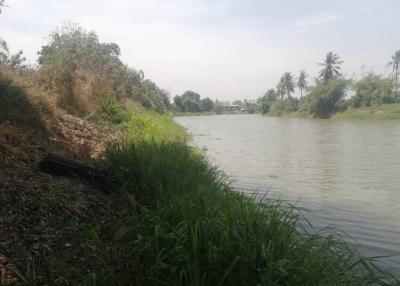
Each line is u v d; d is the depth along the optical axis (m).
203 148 21.94
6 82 10.26
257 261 4.14
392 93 85.50
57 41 25.44
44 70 15.73
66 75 16.22
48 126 10.27
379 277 4.79
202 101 161.88
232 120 82.50
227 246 4.28
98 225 5.70
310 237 5.46
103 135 12.95
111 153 8.15
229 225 4.80
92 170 7.34
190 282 4.02
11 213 5.25
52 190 6.20
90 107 16.45
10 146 7.49
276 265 4.05
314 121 70.31
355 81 88.69
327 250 5.19
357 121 65.25
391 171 15.11
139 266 4.48
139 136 15.45
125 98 26.97
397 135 32.75
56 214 5.59
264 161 17.89
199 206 5.71
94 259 4.68
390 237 7.61
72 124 12.47
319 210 9.54
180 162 9.45
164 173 7.75
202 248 4.39
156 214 5.70
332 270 4.45
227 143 26.84
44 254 4.40
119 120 17.23
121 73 29.94
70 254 4.64
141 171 7.59
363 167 16.20
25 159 7.33
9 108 9.35
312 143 26.86
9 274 4.03
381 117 69.69
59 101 14.30
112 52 42.16
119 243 5.22
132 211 6.32
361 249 7.00
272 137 32.66
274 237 4.64
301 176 14.18
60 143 9.55
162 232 4.65
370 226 8.30
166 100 72.56
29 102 10.38
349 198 10.80
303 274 4.18
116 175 7.37
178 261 4.23
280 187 12.30
